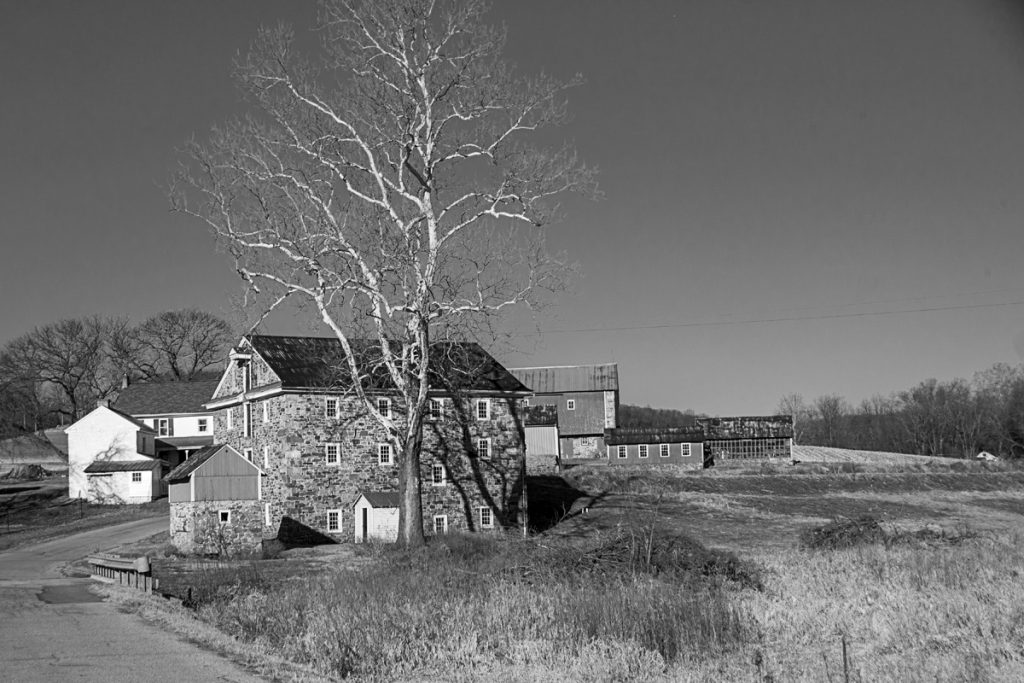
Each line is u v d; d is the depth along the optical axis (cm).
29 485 9094
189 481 4812
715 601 2111
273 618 2158
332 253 4250
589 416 10525
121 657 1656
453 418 5778
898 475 8512
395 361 4822
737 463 9612
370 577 2891
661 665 1634
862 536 4297
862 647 1717
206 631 1967
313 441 5381
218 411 6228
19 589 2967
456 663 1688
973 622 1809
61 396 10644
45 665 1577
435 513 5666
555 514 6612
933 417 12269
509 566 2869
